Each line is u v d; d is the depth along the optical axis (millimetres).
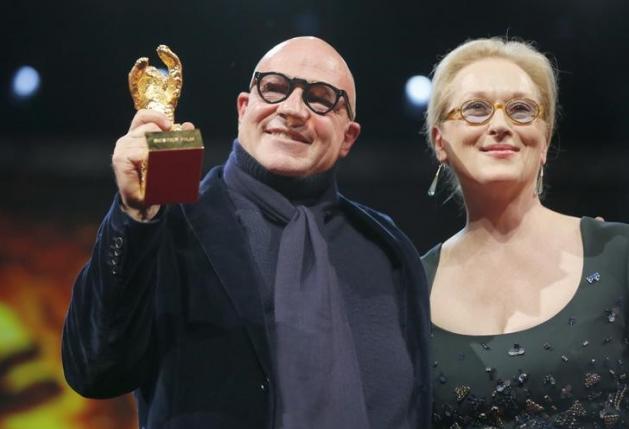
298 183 6590
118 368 5750
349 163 16422
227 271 6047
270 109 6566
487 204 7402
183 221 6266
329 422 5922
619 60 14914
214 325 6000
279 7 14008
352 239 6793
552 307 7090
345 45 14625
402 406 6277
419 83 14938
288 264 6270
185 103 15141
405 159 16406
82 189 16188
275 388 5945
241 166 6633
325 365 6039
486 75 7301
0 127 15688
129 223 5430
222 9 13984
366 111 15680
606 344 6910
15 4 13844
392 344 6426
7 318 15727
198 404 5895
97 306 5543
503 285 7312
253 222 6438
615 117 16078
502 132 7180
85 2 13875
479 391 7027
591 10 13977
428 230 16625
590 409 6844
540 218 7465
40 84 15062
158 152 5156
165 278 6086
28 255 15992
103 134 16078
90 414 15344
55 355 15680
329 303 6227
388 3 14000
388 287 6664
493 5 14000
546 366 6914
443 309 7387
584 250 7234
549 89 7477
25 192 16062
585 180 16672
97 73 14992
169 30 14312
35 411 15367
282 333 6070
